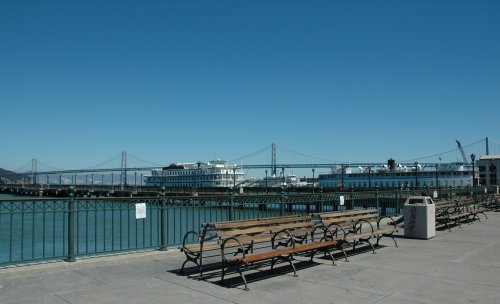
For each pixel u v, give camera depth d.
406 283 8.02
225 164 125.62
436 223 16.81
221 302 6.83
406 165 112.94
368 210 13.27
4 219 42.66
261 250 11.43
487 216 21.80
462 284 7.95
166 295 7.21
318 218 11.15
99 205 12.63
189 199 11.52
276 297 7.10
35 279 8.21
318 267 9.34
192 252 8.53
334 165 134.75
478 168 106.31
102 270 8.99
